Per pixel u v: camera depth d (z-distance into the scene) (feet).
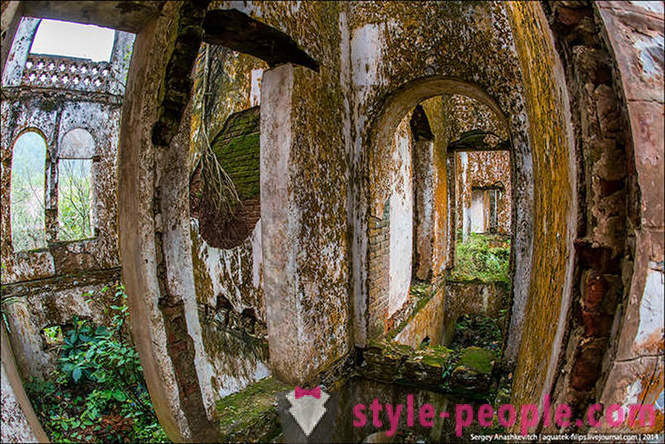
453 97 18.84
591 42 5.08
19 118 16.84
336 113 11.04
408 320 15.07
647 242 4.67
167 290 7.64
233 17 8.06
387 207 12.95
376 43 11.07
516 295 10.33
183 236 7.88
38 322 17.12
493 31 9.39
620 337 4.92
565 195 5.85
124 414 12.65
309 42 9.93
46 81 17.49
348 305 11.79
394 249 14.47
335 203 11.09
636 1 5.03
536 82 7.38
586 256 5.16
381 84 11.09
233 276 13.91
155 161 7.38
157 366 7.58
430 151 17.28
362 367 12.06
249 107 13.10
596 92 4.96
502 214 32.96
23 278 16.98
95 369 14.48
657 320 4.87
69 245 18.33
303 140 9.91
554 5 5.13
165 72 7.22
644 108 4.69
